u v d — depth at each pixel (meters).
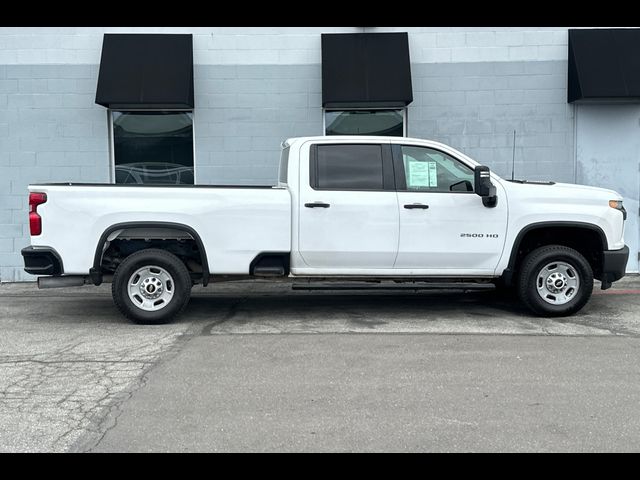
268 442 4.00
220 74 10.72
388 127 10.91
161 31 10.59
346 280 7.41
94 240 6.99
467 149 10.86
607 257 7.41
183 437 4.08
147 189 7.06
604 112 10.77
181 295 7.19
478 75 10.77
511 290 8.76
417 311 7.99
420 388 4.99
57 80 10.66
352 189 7.23
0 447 3.93
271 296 9.19
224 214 7.11
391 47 10.38
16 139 10.72
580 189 7.43
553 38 10.68
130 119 10.88
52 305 8.56
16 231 10.78
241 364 5.64
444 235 7.24
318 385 5.07
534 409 4.54
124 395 4.84
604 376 5.28
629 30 10.52
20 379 5.24
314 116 10.80
